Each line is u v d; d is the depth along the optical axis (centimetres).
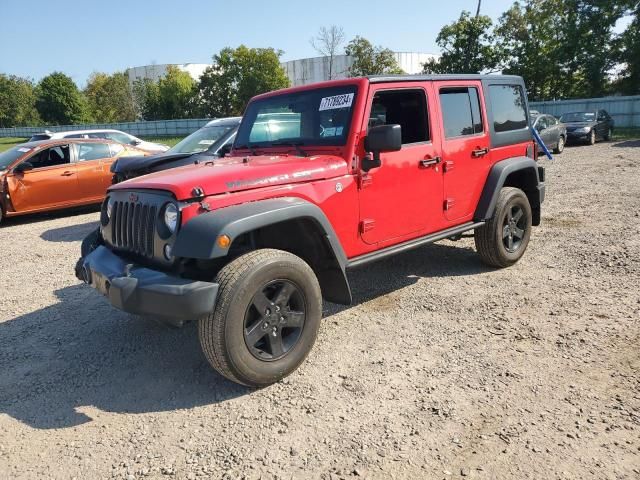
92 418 320
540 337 393
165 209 328
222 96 4994
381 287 524
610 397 310
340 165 387
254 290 321
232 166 372
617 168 1283
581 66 3362
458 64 3406
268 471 263
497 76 538
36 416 324
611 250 594
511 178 598
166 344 420
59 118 6109
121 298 315
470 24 3350
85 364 392
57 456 284
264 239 382
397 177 425
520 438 276
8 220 1030
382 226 420
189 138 877
